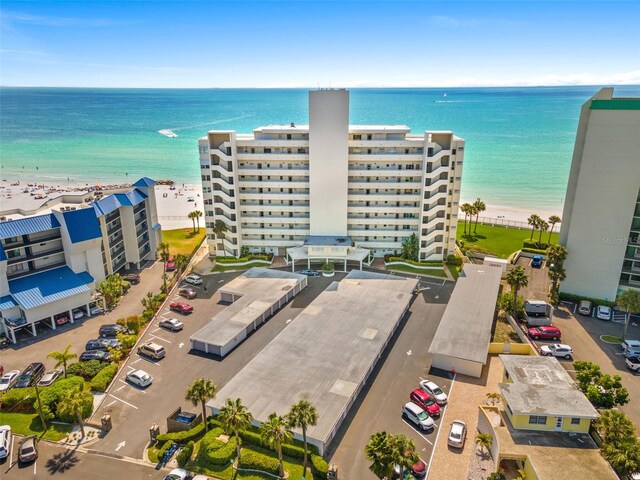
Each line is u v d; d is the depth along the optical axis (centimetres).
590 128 7725
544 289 9238
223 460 4872
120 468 4866
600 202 7981
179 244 11975
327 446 5053
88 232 8181
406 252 10331
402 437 4081
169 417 5356
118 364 6650
